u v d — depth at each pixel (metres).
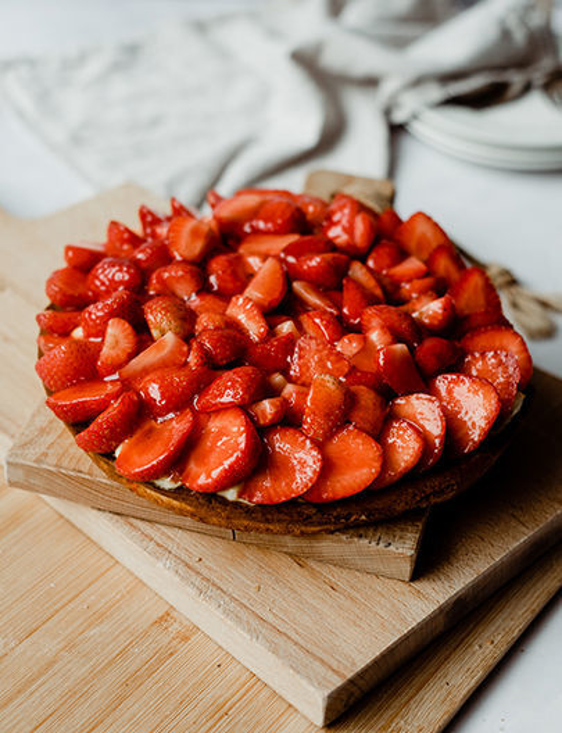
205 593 0.60
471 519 0.64
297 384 0.61
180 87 1.05
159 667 0.59
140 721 0.57
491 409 0.60
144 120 1.01
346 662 0.57
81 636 0.60
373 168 0.97
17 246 0.85
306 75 1.03
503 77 1.01
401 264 0.68
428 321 0.64
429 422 0.59
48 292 0.68
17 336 0.77
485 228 0.93
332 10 1.13
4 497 0.68
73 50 1.09
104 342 0.62
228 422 0.58
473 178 0.99
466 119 0.99
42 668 0.59
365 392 0.59
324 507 0.59
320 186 0.87
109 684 0.58
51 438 0.65
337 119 1.01
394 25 1.10
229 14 1.15
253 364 0.62
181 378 0.60
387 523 0.60
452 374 0.61
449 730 0.58
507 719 0.58
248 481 0.58
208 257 0.68
